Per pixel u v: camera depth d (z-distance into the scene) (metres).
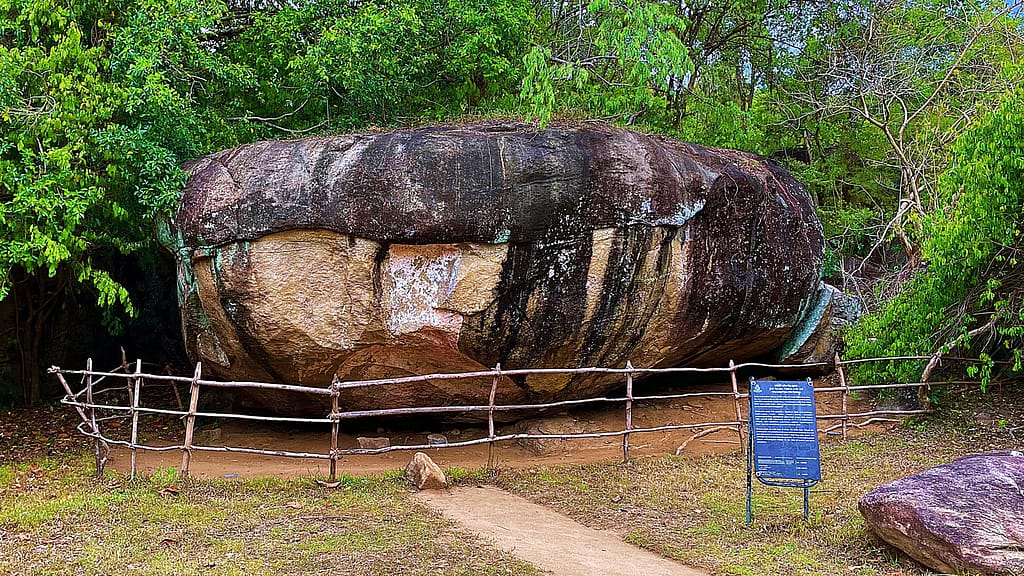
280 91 10.97
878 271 14.66
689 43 14.65
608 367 8.66
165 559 4.91
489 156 7.70
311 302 7.70
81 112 7.84
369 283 7.68
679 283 8.38
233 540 5.34
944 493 4.98
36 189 7.28
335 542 5.28
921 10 13.96
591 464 7.69
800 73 14.88
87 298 11.95
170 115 8.55
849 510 6.09
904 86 13.05
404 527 5.64
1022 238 8.55
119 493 6.46
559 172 7.75
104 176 8.54
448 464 7.86
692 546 5.37
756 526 5.78
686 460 7.84
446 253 7.69
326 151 7.75
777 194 9.50
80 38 8.30
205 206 7.70
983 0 13.43
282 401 8.85
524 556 5.12
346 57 10.02
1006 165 7.99
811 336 10.27
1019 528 4.65
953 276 8.83
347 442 8.80
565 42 12.62
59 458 8.03
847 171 15.40
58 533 5.45
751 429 5.91
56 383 11.62
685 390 10.55
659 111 13.55
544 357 8.23
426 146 7.67
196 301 8.16
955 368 9.91
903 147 13.23
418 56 10.90
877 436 8.59
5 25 8.22
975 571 4.50
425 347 7.88
